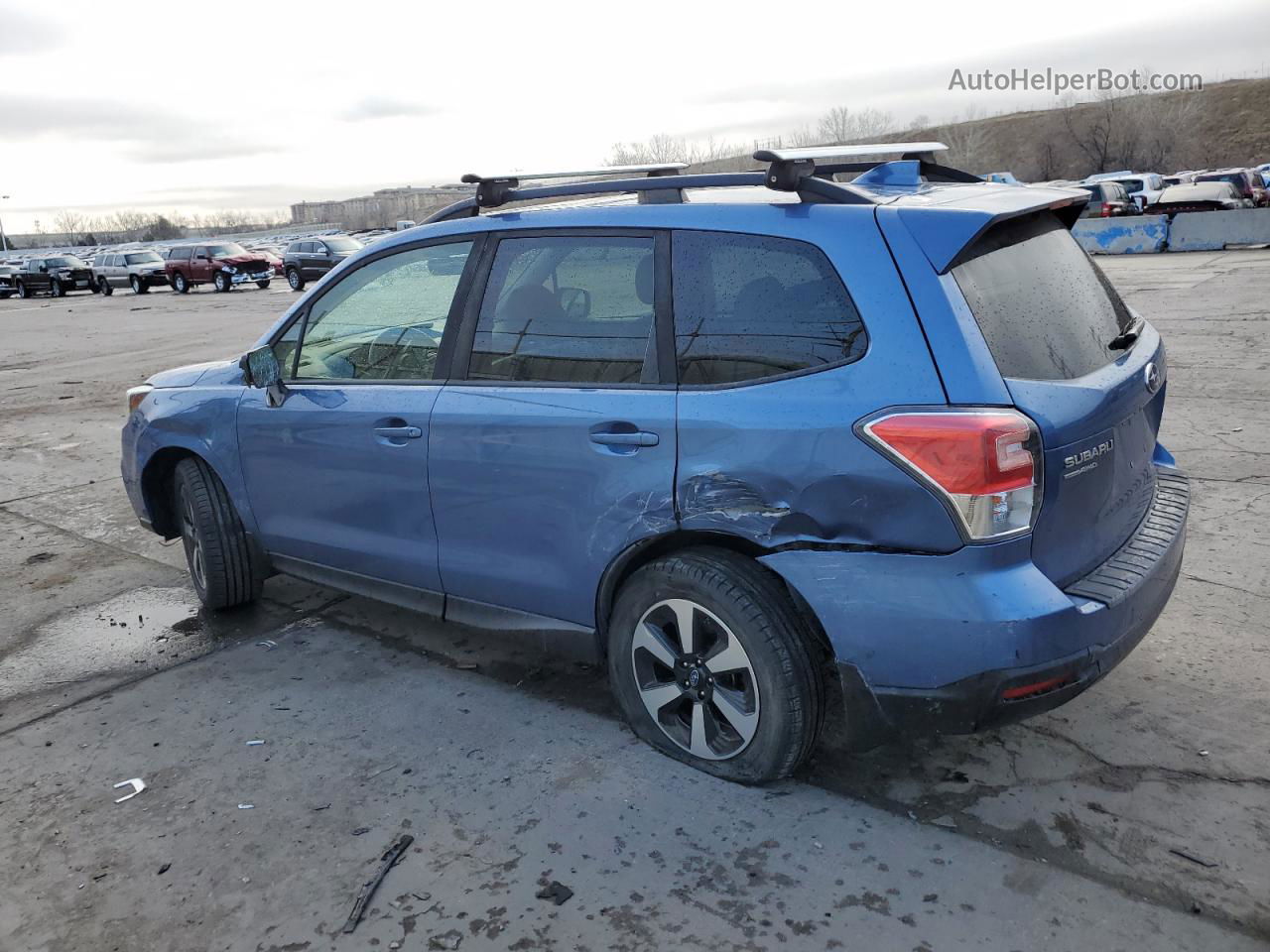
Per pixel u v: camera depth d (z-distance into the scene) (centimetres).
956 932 237
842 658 265
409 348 361
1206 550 469
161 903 262
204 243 3616
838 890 253
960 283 256
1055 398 255
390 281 369
